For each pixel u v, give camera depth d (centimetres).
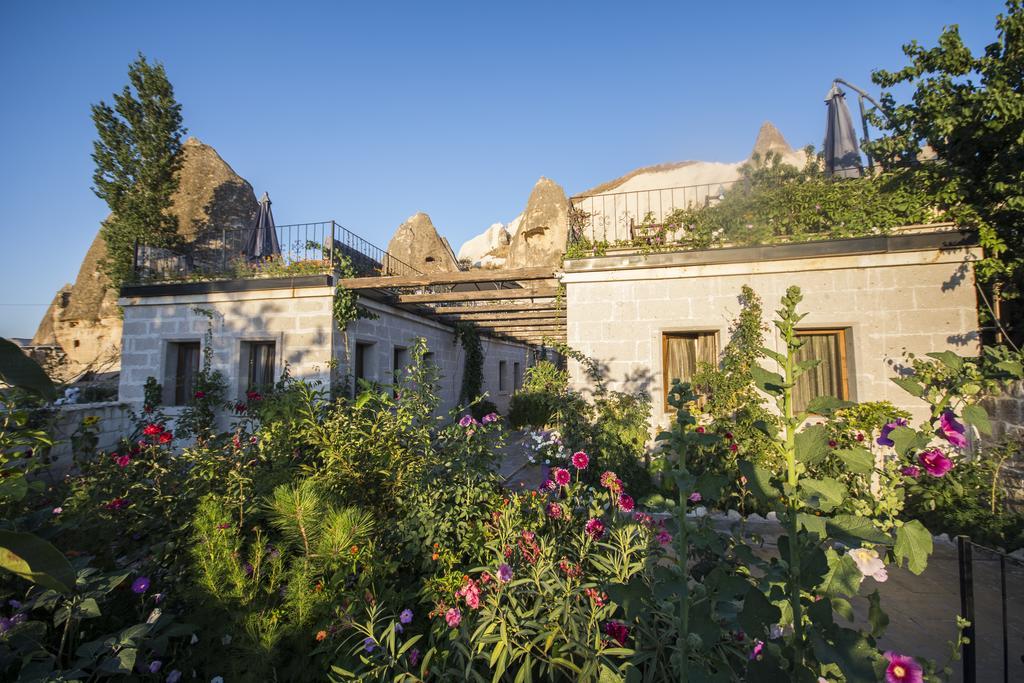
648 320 614
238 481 283
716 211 619
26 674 166
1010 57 472
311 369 758
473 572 258
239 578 205
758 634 120
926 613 312
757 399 541
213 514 224
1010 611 311
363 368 875
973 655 160
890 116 562
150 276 868
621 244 642
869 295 554
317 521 234
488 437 366
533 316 1064
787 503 123
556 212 1953
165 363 812
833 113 746
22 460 257
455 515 296
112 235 1293
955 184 522
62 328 1744
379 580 240
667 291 610
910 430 135
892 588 349
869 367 547
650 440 584
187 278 852
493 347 1523
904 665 120
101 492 298
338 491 308
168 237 1361
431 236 2120
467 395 1252
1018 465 422
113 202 1305
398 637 208
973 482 429
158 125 1334
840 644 115
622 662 194
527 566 235
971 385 136
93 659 171
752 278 588
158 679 199
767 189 605
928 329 537
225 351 790
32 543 122
